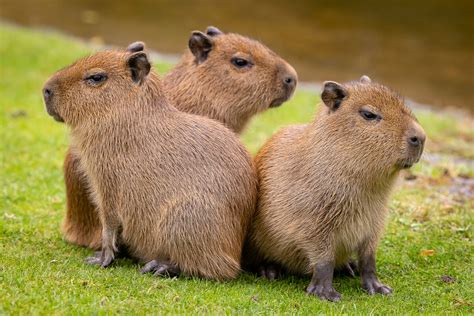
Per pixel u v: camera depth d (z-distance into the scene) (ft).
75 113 41.68
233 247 41.55
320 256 40.57
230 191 41.14
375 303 39.65
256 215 42.93
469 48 134.92
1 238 46.21
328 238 40.42
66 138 71.20
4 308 33.68
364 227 40.78
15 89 88.28
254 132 76.84
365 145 39.29
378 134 39.09
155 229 40.78
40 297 35.14
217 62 50.65
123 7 153.99
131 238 41.91
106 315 34.17
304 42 132.98
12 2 153.28
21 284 36.68
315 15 153.07
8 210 52.29
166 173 40.63
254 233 43.21
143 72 41.27
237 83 50.72
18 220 50.29
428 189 60.29
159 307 35.78
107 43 123.85
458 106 104.06
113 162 41.06
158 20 143.43
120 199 41.19
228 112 51.03
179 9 153.69
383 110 39.34
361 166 39.45
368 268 41.91
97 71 41.37
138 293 37.35
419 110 98.17
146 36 129.90
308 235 40.47
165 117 41.70
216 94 50.62
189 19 145.18
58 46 109.29
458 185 62.13
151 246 41.34
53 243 46.47
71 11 148.15
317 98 93.50
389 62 124.26
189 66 50.98
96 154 41.37
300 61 121.49
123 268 41.68
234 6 158.20
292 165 41.52
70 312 34.01
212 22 143.33
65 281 37.96
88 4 155.22
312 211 40.24
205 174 40.83
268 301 38.37
